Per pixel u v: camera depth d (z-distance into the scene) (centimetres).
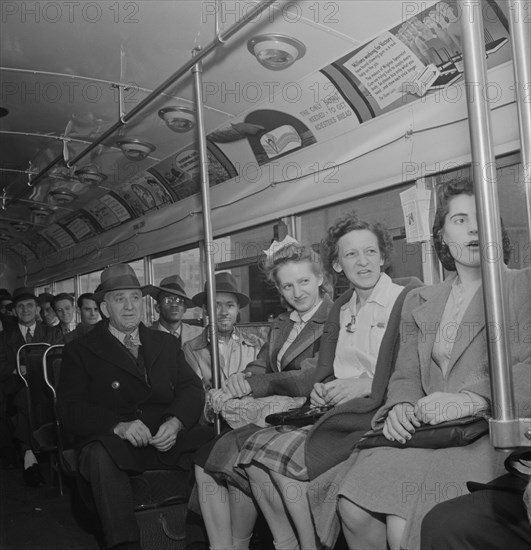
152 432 430
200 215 592
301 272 417
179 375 459
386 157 380
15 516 508
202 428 443
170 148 576
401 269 366
